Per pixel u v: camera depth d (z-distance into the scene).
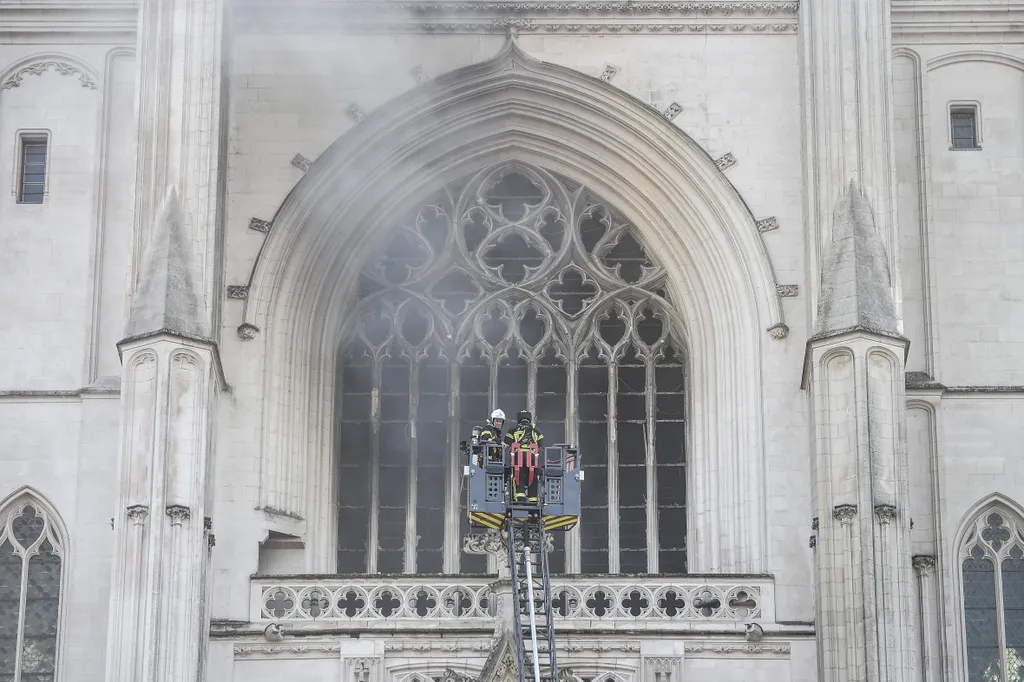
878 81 82.31
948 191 85.56
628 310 86.31
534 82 85.44
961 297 84.50
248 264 83.12
